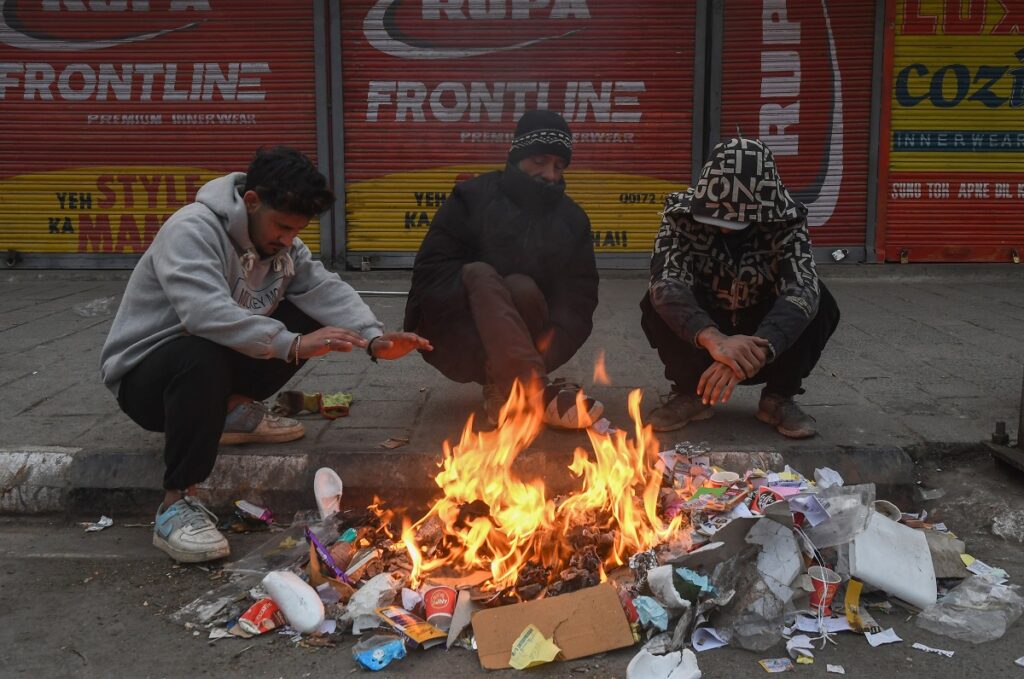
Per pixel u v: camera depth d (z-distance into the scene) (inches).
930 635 94.0
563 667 88.6
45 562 111.3
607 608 93.0
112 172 307.6
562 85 302.4
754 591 94.3
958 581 103.9
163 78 302.8
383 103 303.3
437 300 130.6
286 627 95.8
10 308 248.4
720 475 121.2
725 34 298.7
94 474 125.2
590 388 162.7
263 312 118.7
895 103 301.9
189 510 110.5
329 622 96.2
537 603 93.4
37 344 200.4
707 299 131.4
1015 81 301.1
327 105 302.5
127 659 89.7
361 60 301.0
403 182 307.3
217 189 110.2
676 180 306.8
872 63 298.7
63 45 300.8
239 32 300.0
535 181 132.6
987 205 307.7
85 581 106.2
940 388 162.2
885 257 309.9
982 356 188.2
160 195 309.1
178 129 305.1
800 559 97.4
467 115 303.7
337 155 305.3
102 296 270.1
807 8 296.5
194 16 299.7
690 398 137.9
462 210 135.3
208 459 110.3
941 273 303.7
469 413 146.6
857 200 307.1
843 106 301.4
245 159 306.8
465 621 94.5
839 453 127.1
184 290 104.8
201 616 97.4
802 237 123.6
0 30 300.0
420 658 90.6
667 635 92.4
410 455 126.1
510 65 301.1
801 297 118.0
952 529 118.9
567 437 131.4
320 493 115.6
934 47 298.7
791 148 304.7
